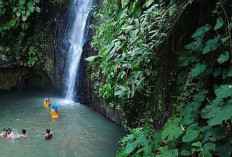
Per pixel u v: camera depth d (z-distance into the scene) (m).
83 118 6.82
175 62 4.27
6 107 7.70
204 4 3.84
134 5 3.93
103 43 5.16
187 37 4.13
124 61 3.90
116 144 5.57
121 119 6.09
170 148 3.16
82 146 5.50
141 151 3.60
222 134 2.73
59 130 6.21
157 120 4.67
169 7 3.80
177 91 4.28
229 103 2.66
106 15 4.98
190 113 3.14
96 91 6.90
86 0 7.98
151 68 4.37
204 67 3.29
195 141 3.05
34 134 6.03
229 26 3.15
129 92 3.89
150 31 3.83
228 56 3.06
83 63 7.64
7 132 5.96
